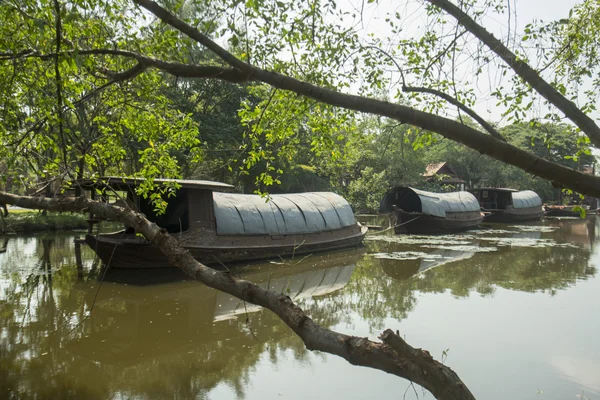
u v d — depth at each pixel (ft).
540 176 10.46
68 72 15.23
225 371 19.17
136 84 19.31
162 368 19.42
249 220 44.39
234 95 86.58
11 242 55.36
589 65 17.47
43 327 24.47
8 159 16.43
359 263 46.01
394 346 8.61
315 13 12.85
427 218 69.31
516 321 25.48
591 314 26.81
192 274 12.37
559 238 68.49
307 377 18.60
